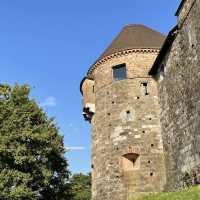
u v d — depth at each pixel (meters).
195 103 26.09
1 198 27.28
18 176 27.80
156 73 34.94
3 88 31.69
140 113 33.69
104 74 36.59
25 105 31.16
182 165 27.86
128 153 32.44
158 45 36.59
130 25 40.16
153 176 31.30
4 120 29.89
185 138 27.66
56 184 32.38
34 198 28.53
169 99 31.34
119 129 33.62
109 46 38.66
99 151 34.47
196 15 26.66
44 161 30.25
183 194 21.56
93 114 37.00
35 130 30.39
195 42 26.59
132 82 34.88
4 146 28.12
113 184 32.16
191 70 27.05
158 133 32.81
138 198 28.11
